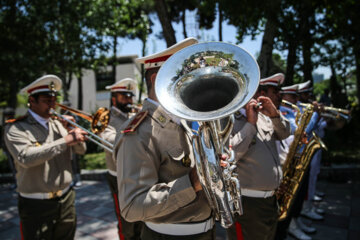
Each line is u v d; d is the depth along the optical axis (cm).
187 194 125
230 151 144
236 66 136
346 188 542
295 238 343
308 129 331
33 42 773
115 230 381
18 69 769
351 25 674
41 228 237
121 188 133
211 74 140
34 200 238
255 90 119
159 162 140
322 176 606
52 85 257
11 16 746
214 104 147
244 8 536
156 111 143
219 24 717
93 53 842
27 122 250
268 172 224
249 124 214
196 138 127
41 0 716
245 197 226
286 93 359
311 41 740
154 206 123
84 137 248
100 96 1856
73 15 748
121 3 843
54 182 241
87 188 592
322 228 370
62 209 248
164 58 149
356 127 1042
